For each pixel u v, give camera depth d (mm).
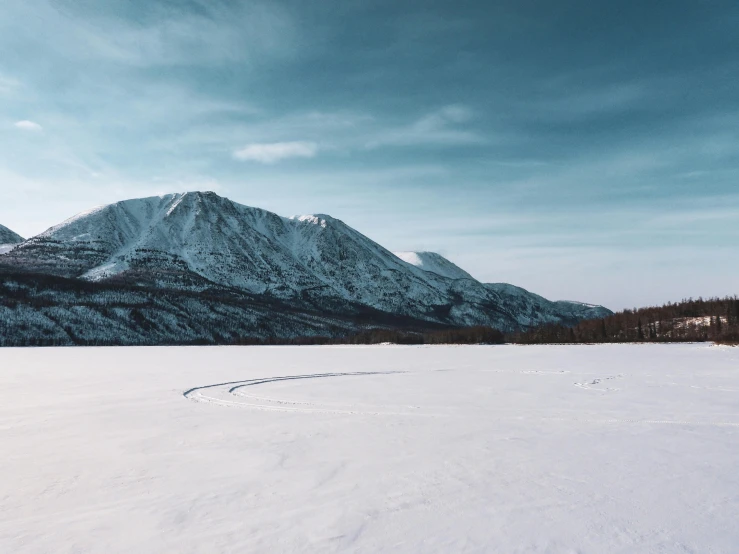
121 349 80312
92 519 8797
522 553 7484
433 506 9281
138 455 12859
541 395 23422
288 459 12430
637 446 13500
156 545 7797
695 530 8258
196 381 30250
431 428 16000
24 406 20750
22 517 8906
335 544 7781
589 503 9398
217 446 13750
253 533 8188
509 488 10211
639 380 29109
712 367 37219
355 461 12211
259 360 50500
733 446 13469
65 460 12414
